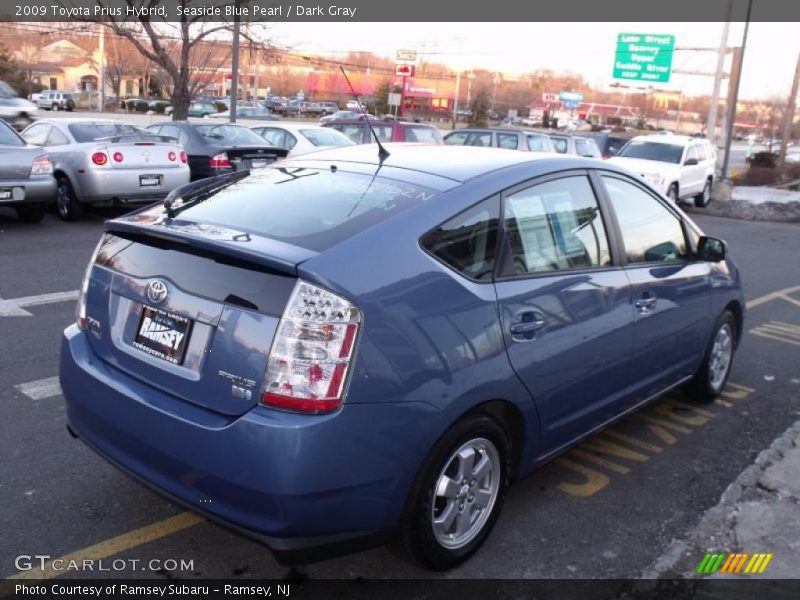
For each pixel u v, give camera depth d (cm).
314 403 264
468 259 319
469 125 6119
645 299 418
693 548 353
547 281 351
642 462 446
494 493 337
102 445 321
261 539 272
